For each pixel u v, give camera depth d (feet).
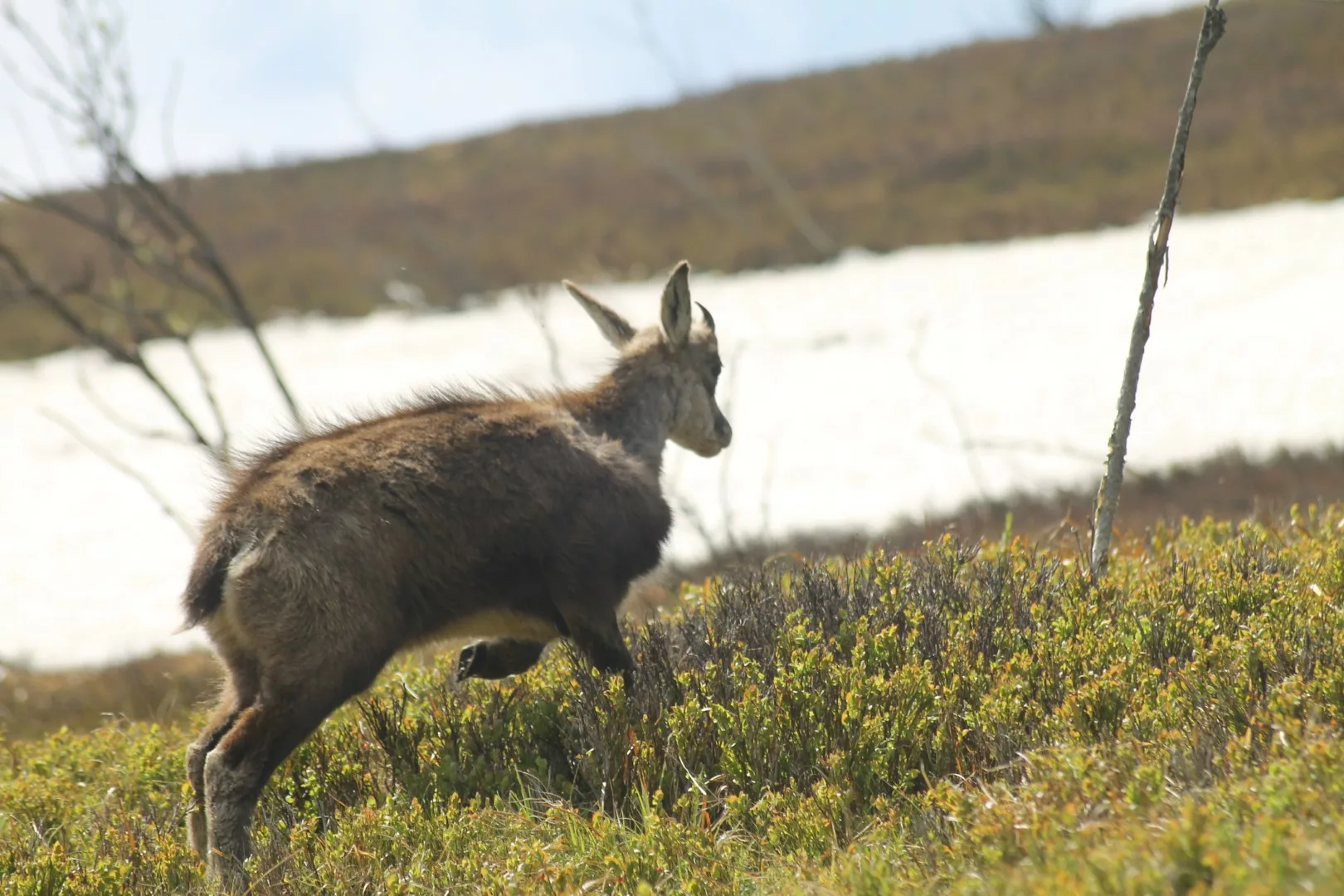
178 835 81.61
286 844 74.38
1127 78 655.35
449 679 97.09
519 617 87.45
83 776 94.27
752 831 71.46
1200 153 548.31
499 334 483.10
